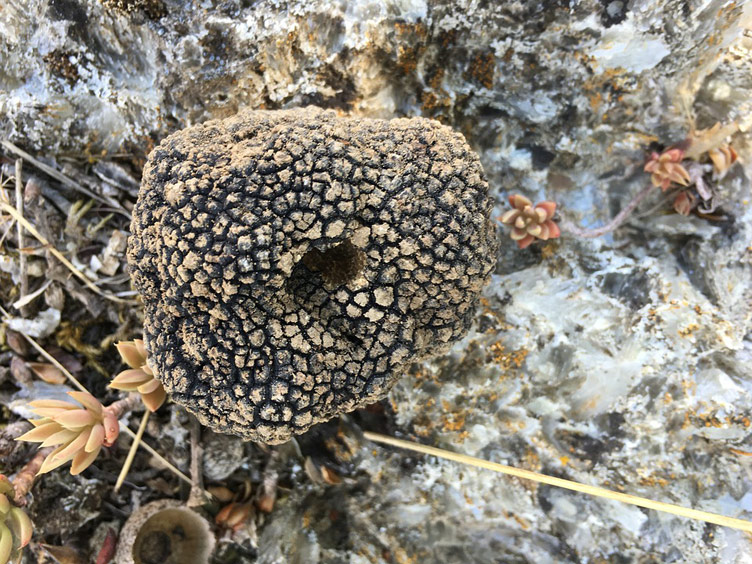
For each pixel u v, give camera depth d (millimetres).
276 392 67
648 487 96
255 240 64
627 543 97
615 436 96
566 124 96
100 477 97
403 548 103
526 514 100
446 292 72
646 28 86
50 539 93
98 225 97
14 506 83
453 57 91
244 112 76
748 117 96
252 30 85
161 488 100
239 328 67
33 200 94
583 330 97
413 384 96
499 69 91
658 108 93
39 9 85
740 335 94
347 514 104
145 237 70
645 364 95
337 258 74
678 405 94
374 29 85
